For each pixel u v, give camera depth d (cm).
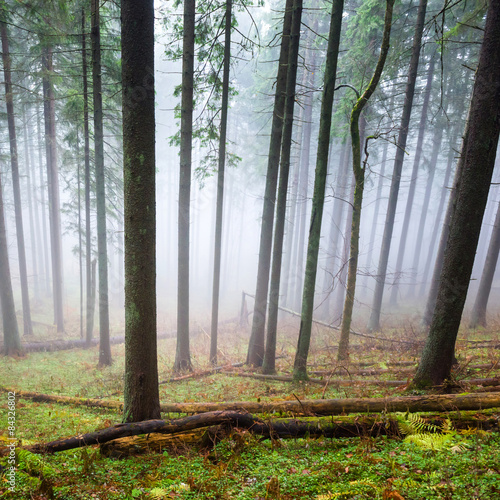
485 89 564
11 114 1483
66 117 1394
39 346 1506
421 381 659
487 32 558
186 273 1114
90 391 970
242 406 604
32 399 901
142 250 531
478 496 327
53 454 518
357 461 424
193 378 1052
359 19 1464
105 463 481
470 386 622
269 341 1001
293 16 885
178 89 1069
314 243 821
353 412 541
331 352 1188
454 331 635
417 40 1344
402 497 333
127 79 494
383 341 1239
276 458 457
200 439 509
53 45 1309
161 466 460
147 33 489
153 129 522
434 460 402
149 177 522
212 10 1037
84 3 1194
